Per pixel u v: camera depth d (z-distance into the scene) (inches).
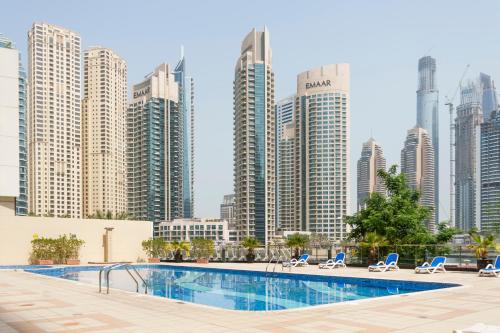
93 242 1598.2
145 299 550.9
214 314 431.5
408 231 1428.4
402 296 556.4
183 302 518.0
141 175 6560.0
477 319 399.5
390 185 1513.3
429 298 537.3
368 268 1056.8
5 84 1549.0
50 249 1457.9
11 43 1659.7
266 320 397.4
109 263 1520.7
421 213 1482.5
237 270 1155.9
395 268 1045.8
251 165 5241.1
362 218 1483.8
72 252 1501.0
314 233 5236.2
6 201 1515.7
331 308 461.7
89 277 1164.5
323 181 5492.1
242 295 777.6
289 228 6446.9
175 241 1664.6
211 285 944.9
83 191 6013.8
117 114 6274.6
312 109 5605.3
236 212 5442.9
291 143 6525.6
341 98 5565.9
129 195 6619.1
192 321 396.5
